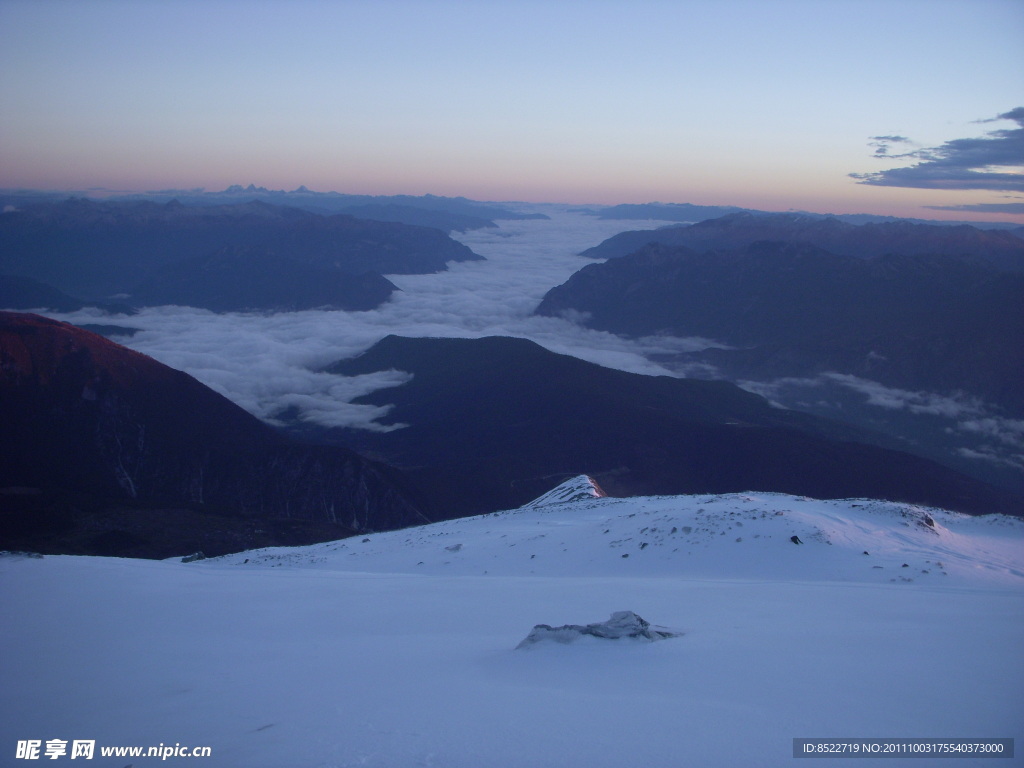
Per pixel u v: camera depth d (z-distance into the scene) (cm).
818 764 849
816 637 1503
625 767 853
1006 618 1719
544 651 1470
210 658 1686
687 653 1380
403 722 1071
